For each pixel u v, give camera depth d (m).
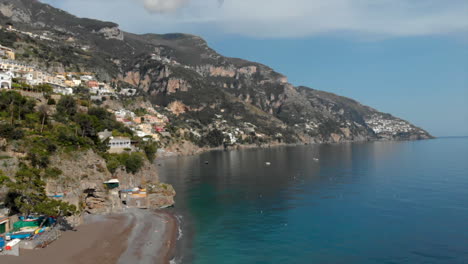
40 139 82.50
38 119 99.69
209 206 101.88
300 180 150.88
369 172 172.62
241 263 60.31
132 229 73.25
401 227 79.88
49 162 78.12
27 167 72.06
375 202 104.50
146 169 116.69
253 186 136.75
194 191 126.38
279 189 129.75
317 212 94.31
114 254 58.94
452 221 83.31
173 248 65.88
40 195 66.25
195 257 62.12
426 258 62.69
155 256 59.97
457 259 61.91
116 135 137.75
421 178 148.12
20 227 61.75
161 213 91.25
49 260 52.78
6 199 63.56
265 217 89.62
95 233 67.81
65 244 60.44
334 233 76.56
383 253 65.06
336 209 97.19
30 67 195.88
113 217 81.25
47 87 146.50
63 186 76.12
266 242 70.88
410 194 114.69
